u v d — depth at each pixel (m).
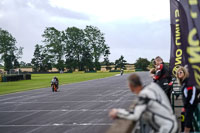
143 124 4.17
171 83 8.10
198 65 4.15
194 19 4.27
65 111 11.77
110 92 20.92
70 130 7.95
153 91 3.13
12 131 8.11
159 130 3.14
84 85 30.67
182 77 5.02
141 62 139.62
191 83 4.17
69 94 20.03
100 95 18.64
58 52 108.56
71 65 117.19
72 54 118.75
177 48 9.66
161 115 3.10
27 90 25.47
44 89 26.23
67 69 122.25
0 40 105.19
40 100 16.53
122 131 2.72
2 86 32.28
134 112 2.95
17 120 9.97
